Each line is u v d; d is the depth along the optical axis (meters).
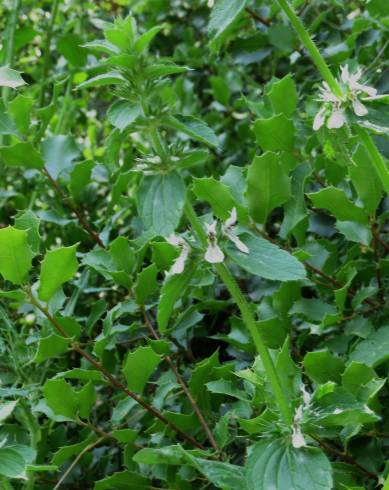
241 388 0.92
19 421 0.97
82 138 1.48
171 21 1.47
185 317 0.95
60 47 1.26
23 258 0.81
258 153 1.14
